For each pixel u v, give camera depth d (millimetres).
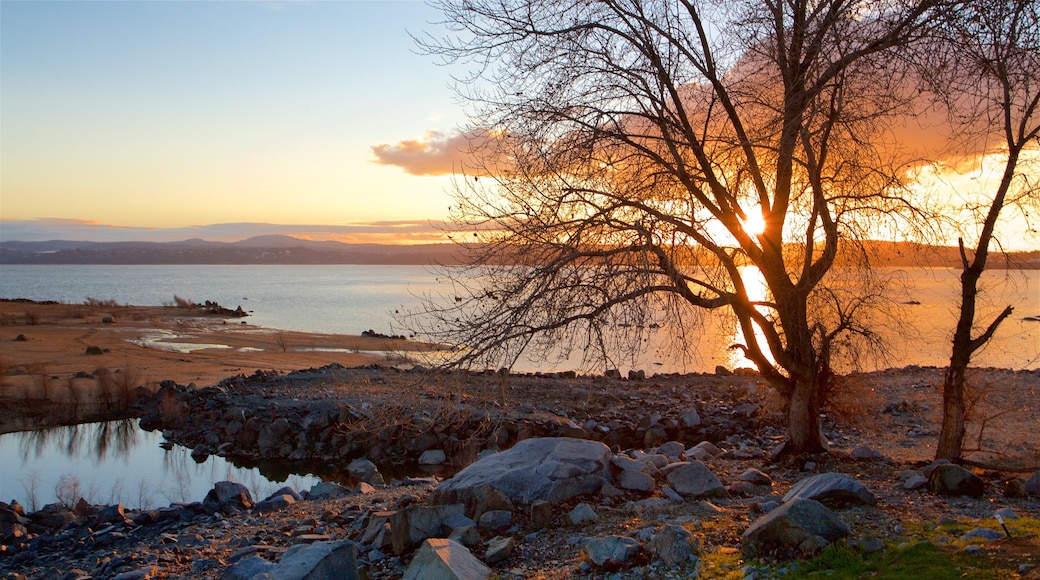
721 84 10516
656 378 27625
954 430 10812
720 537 7738
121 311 80812
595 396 23875
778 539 6965
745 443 16031
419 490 12477
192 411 25875
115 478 19625
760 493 10070
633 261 9148
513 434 20344
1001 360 31875
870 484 10109
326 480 19312
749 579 6363
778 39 10203
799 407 12000
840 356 12297
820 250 11312
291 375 30062
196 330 60812
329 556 7129
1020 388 21406
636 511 9070
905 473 10367
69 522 12906
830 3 9766
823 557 6535
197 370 37094
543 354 9719
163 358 41625
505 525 8773
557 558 7750
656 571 6941
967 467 10781
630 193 10180
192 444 23703
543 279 9227
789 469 11562
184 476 19891
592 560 7238
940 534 7164
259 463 21641
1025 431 15688
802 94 9859
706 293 10961
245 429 23266
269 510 12297
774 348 11297
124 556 10031
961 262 10703
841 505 8578
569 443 10430
